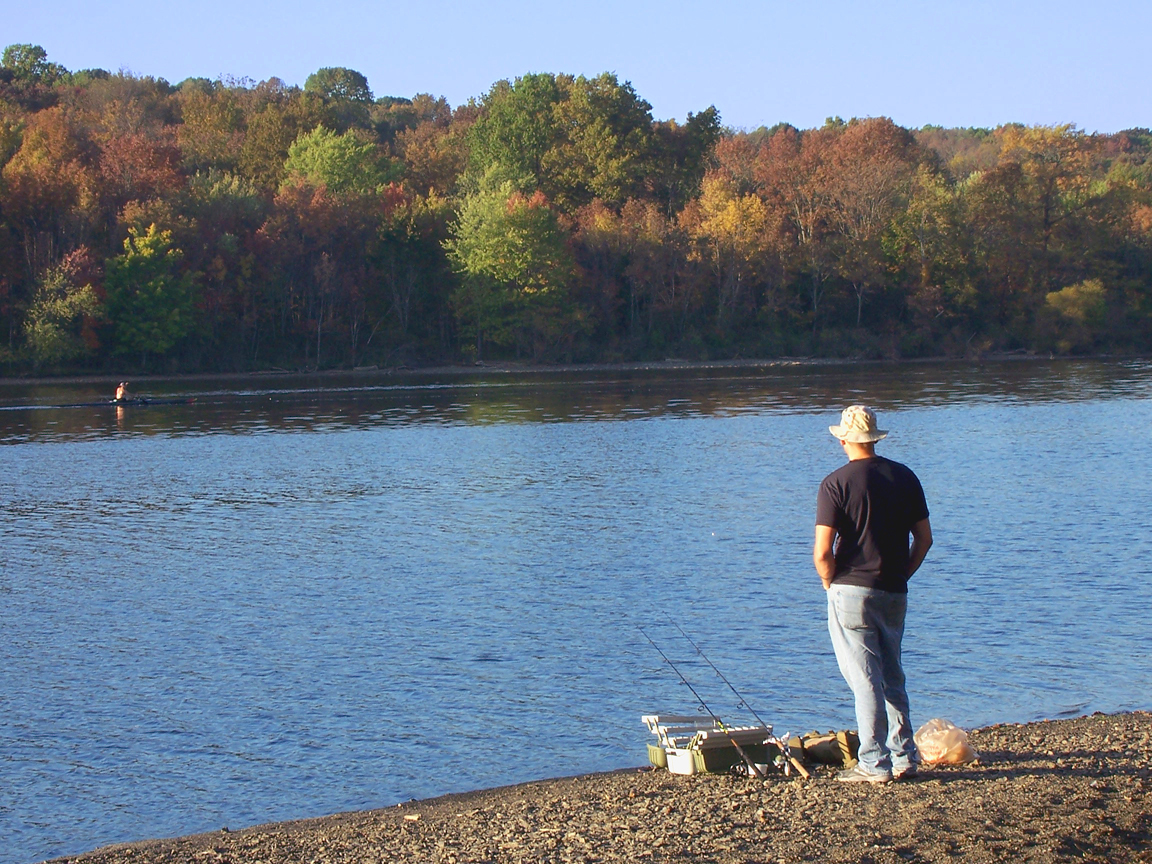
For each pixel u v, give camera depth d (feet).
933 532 80.28
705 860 24.94
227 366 325.42
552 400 227.20
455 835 29.25
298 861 28.45
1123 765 31.04
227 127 496.23
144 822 36.19
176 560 79.46
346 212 348.59
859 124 467.93
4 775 40.32
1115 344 370.94
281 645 56.65
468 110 595.06
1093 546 74.49
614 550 78.79
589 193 410.72
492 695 47.93
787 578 68.28
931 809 27.35
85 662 54.34
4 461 138.92
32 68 622.95
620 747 41.45
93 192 313.32
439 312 364.58
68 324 291.99
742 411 195.42
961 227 376.89
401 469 128.47
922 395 220.84
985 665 49.37
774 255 376.48
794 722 43.45
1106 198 382.42
